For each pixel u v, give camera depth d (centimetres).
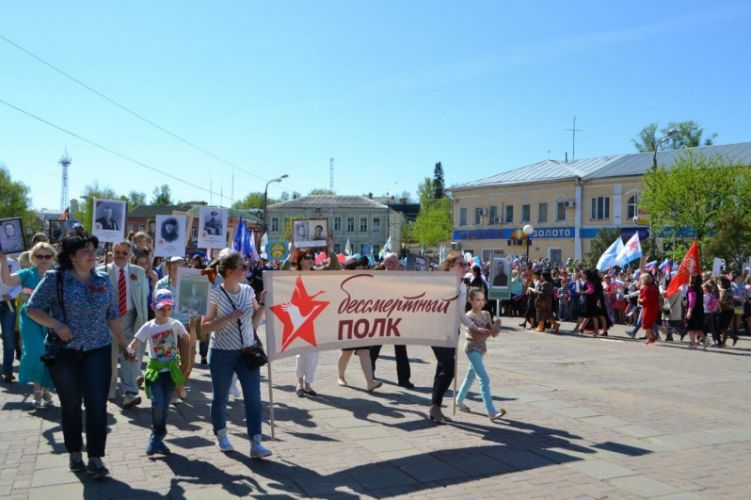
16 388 873
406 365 935
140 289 784
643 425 727
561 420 743
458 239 5469
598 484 527
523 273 2450
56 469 546
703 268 3150
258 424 581
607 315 1805
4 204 7756
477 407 808
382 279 695
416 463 577
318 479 531
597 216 4522
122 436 649
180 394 798
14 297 902
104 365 531
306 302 653
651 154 4638
